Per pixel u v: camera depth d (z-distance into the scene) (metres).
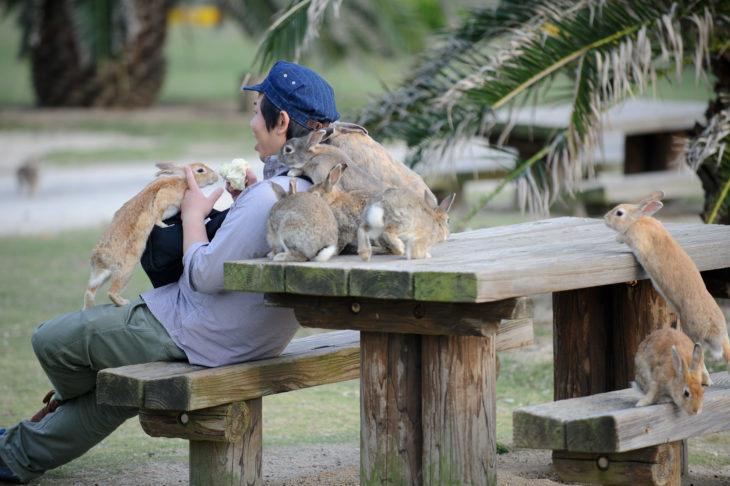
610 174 20.48
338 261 4.71
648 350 4.69
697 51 8.42
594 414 4.35
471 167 16.14
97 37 24.58
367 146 5.73
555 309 6.42
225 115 33.28
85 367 5.53
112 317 5.46
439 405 4.83
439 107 9.23
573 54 8.58
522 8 9.45
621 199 15.54
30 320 11.02
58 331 5.48
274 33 9.12
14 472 5.94
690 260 4.91
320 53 26.64
